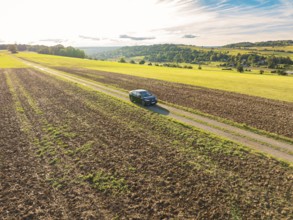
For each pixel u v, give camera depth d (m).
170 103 29.50
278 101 31.06
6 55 171.88
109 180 12.58
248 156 14.80
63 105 28.77
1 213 10.31
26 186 12.23
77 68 84.00
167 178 12.59
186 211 10.12
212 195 11.09
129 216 9.90
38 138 18.56
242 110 26.16
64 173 13.39
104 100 31.41
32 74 62.78
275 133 18.61
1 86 44.06
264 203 10.44
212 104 29.19
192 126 20.52
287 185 11.65
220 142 17.06
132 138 18.20
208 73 80.69
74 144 17.28
